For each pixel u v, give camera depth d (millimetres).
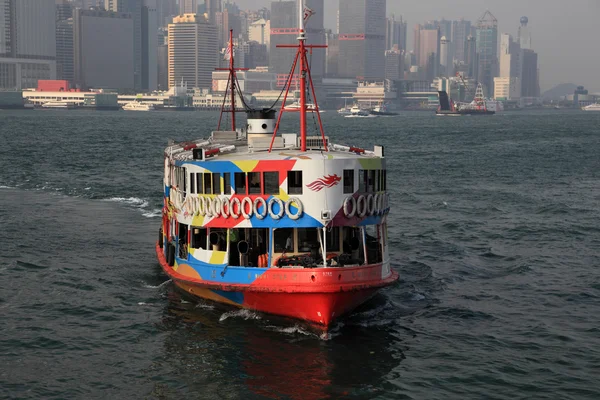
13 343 33219
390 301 39406
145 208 66875
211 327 34812
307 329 34156
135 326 35188
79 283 42344
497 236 56969
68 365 31031
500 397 28250
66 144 154875
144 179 89188
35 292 40625
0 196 73562
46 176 91812
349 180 34188
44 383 29375
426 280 43781
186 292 39250
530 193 82500
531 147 163000
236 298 35188
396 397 28188
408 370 30484
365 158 34469
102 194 75438
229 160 34344
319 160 33344
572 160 127062
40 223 59000
